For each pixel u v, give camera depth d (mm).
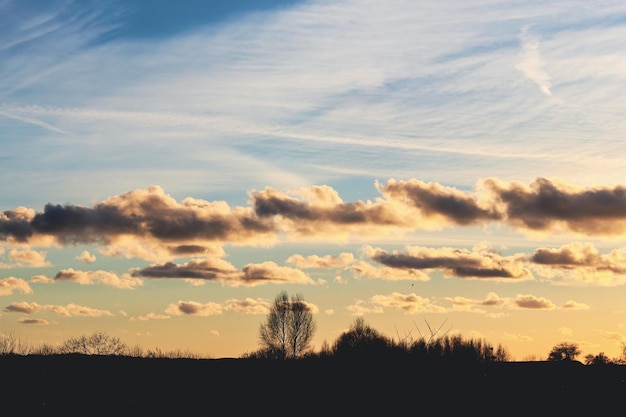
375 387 97438
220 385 96938
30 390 88375
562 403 95625
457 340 102688
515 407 92375
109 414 80500
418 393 95875
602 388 102812
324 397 93062
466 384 98438
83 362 100750
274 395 93000
